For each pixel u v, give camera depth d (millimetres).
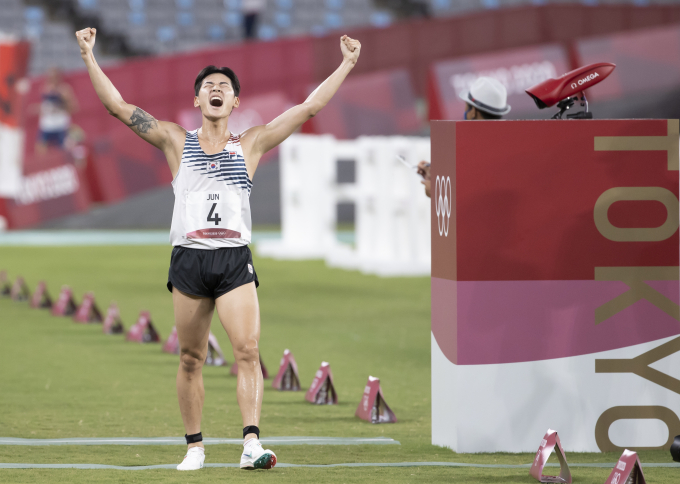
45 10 101750
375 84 84562
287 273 56594
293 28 106062
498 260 17688
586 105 18875
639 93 86188
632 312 17984
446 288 18156
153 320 38438
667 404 18078
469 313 17656
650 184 17906
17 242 75500
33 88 83688
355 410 22156
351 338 34156
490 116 22016
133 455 16953
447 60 88562
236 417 21078
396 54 87938
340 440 18609
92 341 33250
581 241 17844
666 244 17984
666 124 17875
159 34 104500
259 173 89562
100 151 84188
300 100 85625
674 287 18031
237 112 82312
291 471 15617
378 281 52812
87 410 21734
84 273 55719
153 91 82812
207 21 105875
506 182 17656
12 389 24406
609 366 17953
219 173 15805
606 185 17844
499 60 83812
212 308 16266
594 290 17906
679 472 15898
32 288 48906
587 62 85688
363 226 58906
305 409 22328
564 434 17922
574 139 17766
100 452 17172
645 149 17859
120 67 82312
